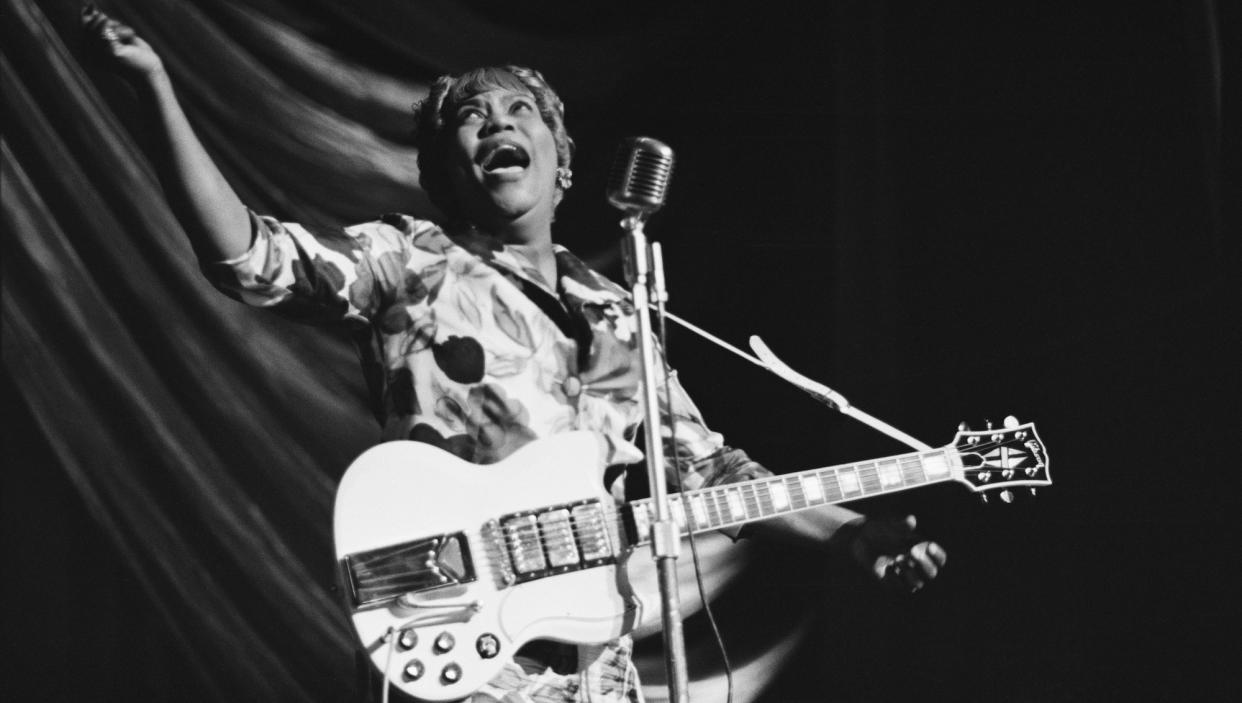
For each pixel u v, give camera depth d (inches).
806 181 177.6
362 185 163.6
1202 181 166.6
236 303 158.6
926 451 114.2
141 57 80.0
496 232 104.9
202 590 154.5
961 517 169.2
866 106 177.3
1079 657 164.4
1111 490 165.9
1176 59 168.4
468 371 97.7
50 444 152.1
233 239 86.2
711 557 169.2
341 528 91.1
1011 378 171.2
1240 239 164.1
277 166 161.3
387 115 165.0
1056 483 167.5
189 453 155.3
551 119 111.0
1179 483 163.8
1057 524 166.9
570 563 95.5
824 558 170.2
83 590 153.2
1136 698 162.2
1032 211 173.2
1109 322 168.9
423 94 166.4
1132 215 169.6
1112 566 164.7
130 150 154.9
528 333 100.3
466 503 93.9
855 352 174.9
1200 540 161.9
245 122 160.4
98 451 153.0
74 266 153.4
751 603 169.3
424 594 91.7
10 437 152.3
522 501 95.4
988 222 174.2
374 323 98.1
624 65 174.9
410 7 165.8
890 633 168.6
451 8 167.6
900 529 108.7
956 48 175.8
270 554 156.5
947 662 167.3
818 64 178.9
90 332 153.3
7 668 150.6
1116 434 166.9
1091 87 172.1
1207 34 165.8
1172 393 165.3
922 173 176.1
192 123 158.9
